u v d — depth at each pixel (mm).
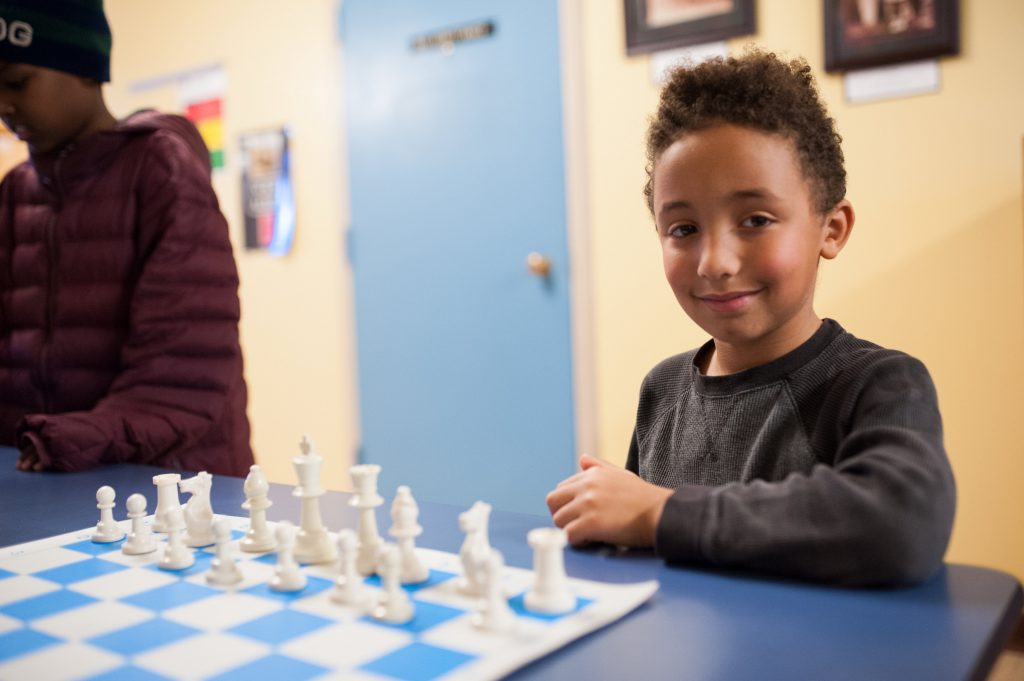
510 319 2875
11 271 1687
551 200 2760
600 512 792
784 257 915
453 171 2957
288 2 3322
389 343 3158
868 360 912
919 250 2232
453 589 706
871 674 534
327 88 3244
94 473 1292
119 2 3834
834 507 693
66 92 1546
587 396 2719
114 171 1565
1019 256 2119
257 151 3439
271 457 3502
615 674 545
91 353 1569
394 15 3055
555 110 2732
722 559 722
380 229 3150
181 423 1437
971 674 535
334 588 711
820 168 962
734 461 989
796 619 625
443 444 3053
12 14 1450
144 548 845
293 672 556
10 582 761
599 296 2688
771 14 2367
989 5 2111
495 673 537
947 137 2180
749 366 1020
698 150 906
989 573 708
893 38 2205
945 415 2229
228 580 742
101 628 646
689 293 951
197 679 551
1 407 1698
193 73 3607
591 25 2643
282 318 3430
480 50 2865
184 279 1490
